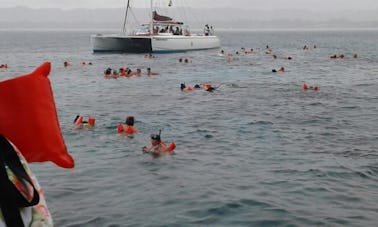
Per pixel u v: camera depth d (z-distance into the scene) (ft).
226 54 206.49
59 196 31.32
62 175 36.27
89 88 97.50
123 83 106.42
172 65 153.79
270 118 63.21
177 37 197.16
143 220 26.86
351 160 41.29
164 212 28.09
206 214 27.66
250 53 226.79
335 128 56.75
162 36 191.01
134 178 35.55
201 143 48.29
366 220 27.20
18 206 6.40
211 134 52.80
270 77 120.57
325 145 47.47
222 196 30.94
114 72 118.01
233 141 49.21
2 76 127.13
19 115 6.87
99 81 110.73
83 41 435.12
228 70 138.82
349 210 28.81
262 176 36.14
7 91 6.85
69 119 62.03
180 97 83.87
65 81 110.93
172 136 51.75
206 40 221.05
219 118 63.16
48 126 6.95
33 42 405.80
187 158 41.96
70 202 30.14
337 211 28.55
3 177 6.35
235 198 30.50
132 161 40.81
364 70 142.31
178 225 26.03
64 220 27.07
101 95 86.63
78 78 117.50
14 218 6.32
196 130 55.06
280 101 79.41
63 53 229.04
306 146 46.93
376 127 57.67
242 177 35.81
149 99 81.41
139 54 198.80
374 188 33.40
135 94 87.92
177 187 33.14
